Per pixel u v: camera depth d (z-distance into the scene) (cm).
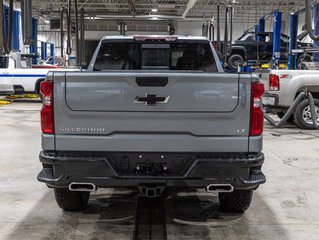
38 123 1065
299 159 651
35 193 473
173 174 321
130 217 401
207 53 504
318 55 1459
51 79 318
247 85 316
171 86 315
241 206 400
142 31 3247
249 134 321
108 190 491
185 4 2498
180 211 418
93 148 322
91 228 372
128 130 320
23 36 536
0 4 559
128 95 316
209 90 315
